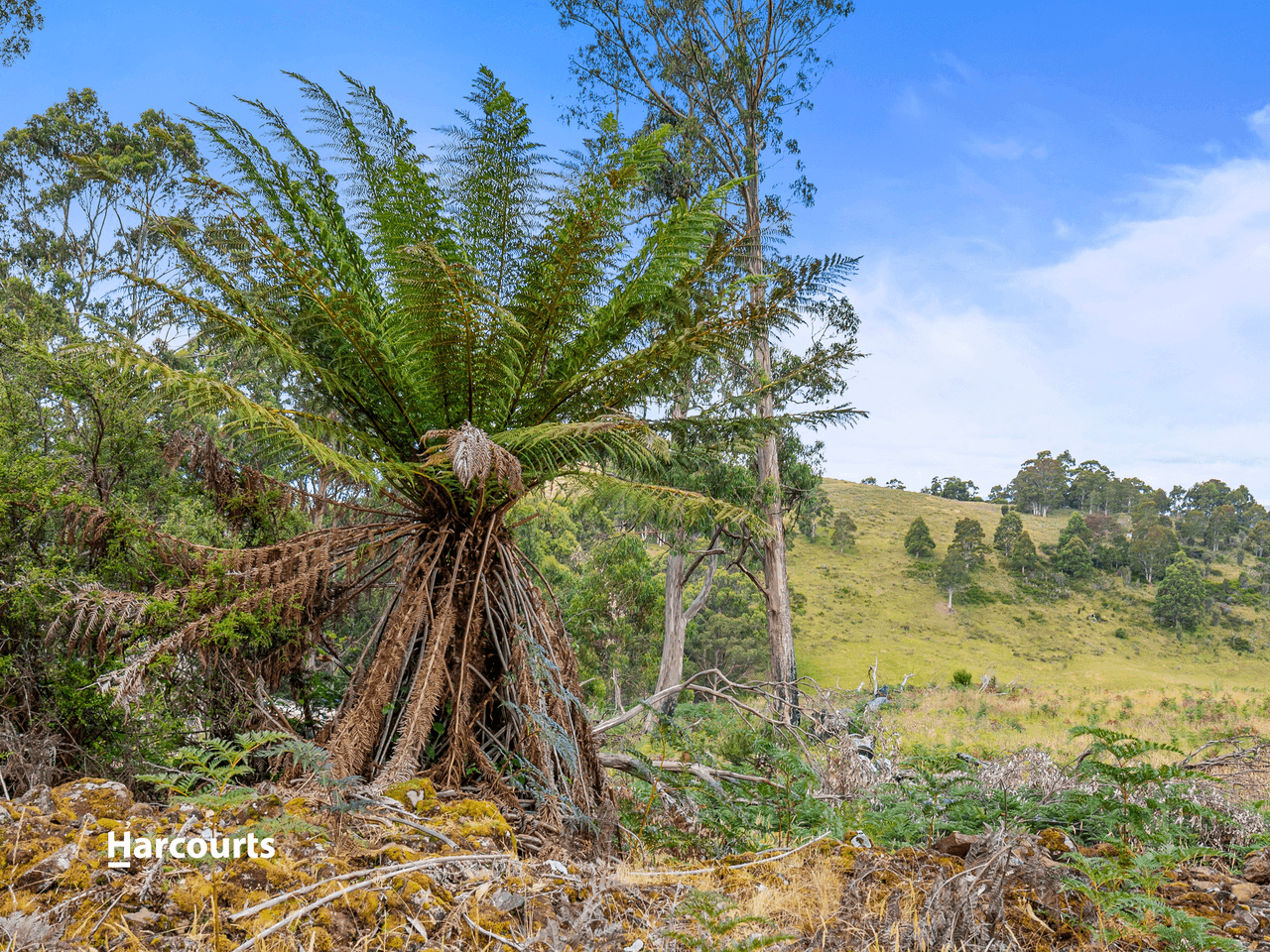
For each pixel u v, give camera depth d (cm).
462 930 191
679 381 407
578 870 252
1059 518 12038
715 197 358
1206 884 295
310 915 181
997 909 226
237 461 387
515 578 362
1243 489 12431
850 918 232
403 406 364
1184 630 7725
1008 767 470
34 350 320
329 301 336
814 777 429
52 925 162
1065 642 7131
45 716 282
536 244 342
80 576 302
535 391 380
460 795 299
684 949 206
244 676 334
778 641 1377
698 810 392
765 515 1386
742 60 1409
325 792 242
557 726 315
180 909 176
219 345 350
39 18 1321
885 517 10750
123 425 357
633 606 1712
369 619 460
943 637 6875
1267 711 1772
